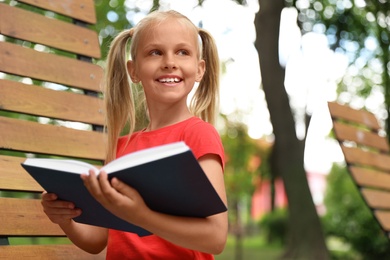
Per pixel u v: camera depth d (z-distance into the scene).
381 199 5.73
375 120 6.24
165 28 2.54
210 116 2.90
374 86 14.25
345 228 13.47
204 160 2.39
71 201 2.29
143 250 2.49
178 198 2.10
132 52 2.69
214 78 2.91
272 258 16.83
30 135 3.17
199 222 2.22
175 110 2.61
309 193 11.98
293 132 11.99
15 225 2.96
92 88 3.55
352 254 13.41
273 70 11.87
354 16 11.93
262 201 32.97
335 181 19.77
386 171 6.20
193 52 2.58
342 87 14.81
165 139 2.52
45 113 3.28
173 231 2.18
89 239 2.72
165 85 2.53
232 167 23.45
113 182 2.00
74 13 3.63
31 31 3.37
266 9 11.81
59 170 2.05
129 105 2.87
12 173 3.05
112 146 2.82
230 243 24.47
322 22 12.10
